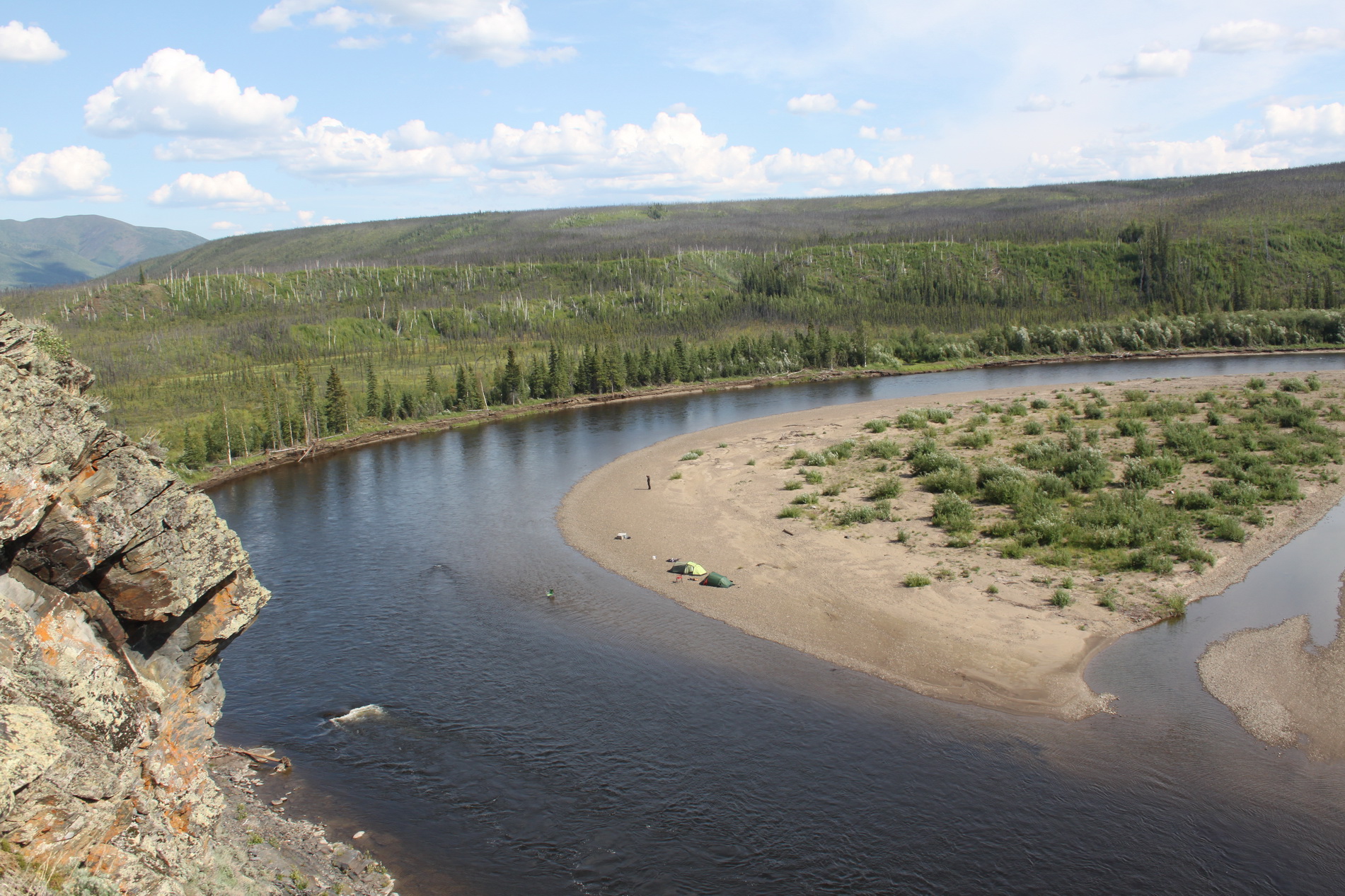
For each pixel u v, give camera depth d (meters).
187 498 17.05
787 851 21.19
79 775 12.48
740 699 29.61
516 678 31.98
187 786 16.56
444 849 21.47
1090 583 38.19
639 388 153.12
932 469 59.91
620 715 28.77
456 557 49.22
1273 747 25.00
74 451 14.47
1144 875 19.91
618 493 63.62
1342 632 32.09
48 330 16.53
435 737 27.50
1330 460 57.03
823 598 38.56
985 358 166.12
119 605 15.89
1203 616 34.31
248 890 16.70
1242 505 47.38
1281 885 19.42
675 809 23.09
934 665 31.38
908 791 23.66
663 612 38.44
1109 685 29.19
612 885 20.00
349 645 35.81
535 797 23.84
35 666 12.70
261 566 49.12
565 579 43.91
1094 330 169.38
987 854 20.83
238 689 31.53
